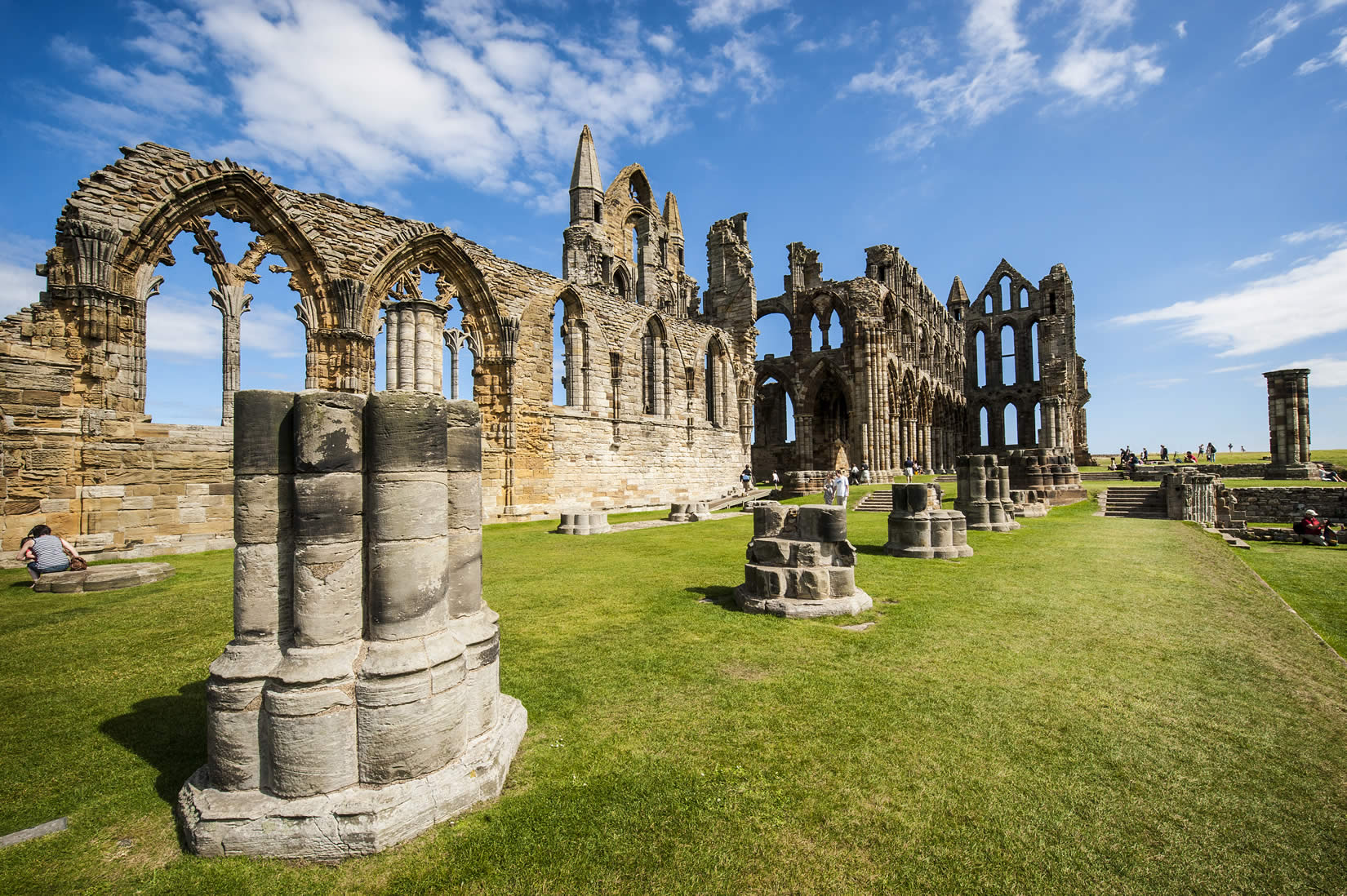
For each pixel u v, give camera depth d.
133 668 7.31
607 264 39.38
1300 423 41.69
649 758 5.20
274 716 4.20
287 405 4.60
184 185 17.12
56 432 14.79
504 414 25.53
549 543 17.84
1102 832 4.24
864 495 33.44
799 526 10.10
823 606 9.43
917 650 7.90
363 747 4.31
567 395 29.75
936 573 12.94
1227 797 4.67
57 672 7.17
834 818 4.40
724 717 5.96
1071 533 19.97
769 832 4.24
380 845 4.02
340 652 4.41
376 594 4.50
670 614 9.59
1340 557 21.02
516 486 25.69
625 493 31.92
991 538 18.67
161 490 16.27
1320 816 4.44
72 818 4.40
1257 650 8.02
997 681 6.88
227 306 18.42
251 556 4.44
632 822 4.34
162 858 4.00
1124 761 5.18
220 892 3.69
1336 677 7.10
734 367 43.59
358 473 4.58
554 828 4.27
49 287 15.16
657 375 35.41
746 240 49.38
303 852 4.00
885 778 4.90
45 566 11.60
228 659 4.38
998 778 4.91
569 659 7.55
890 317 57.50
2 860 3.93
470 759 4.71
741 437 43.66
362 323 21.14
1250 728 5.81
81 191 15.55
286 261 19.88
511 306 25.91
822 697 6.43
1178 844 4.13
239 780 4.27
